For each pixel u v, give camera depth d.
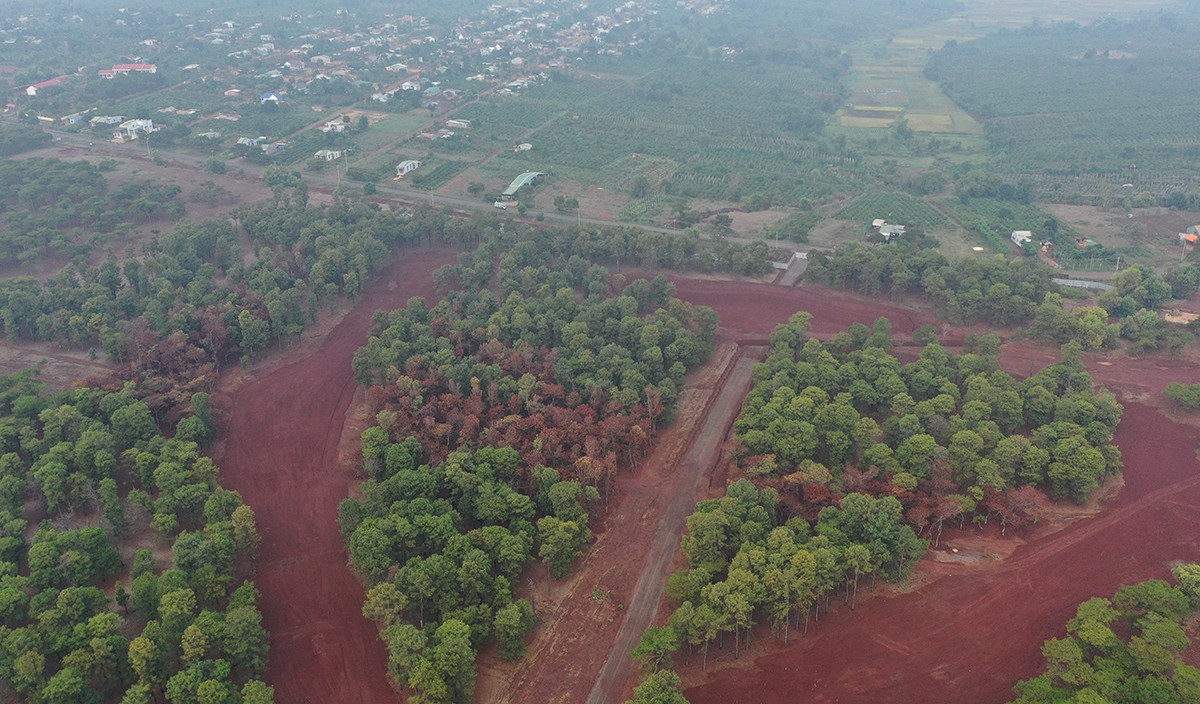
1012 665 154.62
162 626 151.62
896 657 157.25
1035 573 176.25
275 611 170.12
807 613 163.00
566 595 173.00
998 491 190.00
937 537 185.75
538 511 189.25
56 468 191.38
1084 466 193.00
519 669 155.88
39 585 161.88
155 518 181.25
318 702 150.00
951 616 166.00
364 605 158.38
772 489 181.88
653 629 153.00
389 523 173.00
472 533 174.00
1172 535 185.88
